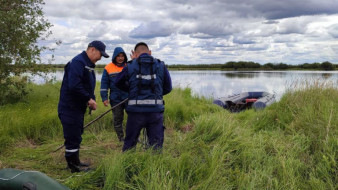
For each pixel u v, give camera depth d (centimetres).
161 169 293
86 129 548
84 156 414
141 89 337
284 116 552
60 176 340
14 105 619
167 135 520
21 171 240
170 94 847
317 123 470
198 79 3058
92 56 342
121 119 491
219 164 326
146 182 277
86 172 341
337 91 640
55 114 549
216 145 386
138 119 340
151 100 339
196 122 489
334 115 478
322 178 327
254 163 349
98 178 314
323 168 334
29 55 670
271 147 401
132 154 330
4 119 500
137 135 352
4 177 234
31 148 445
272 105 628
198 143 396
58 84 917
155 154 337
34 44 698
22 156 400
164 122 612
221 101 974
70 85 325
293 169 335
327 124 441
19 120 506
